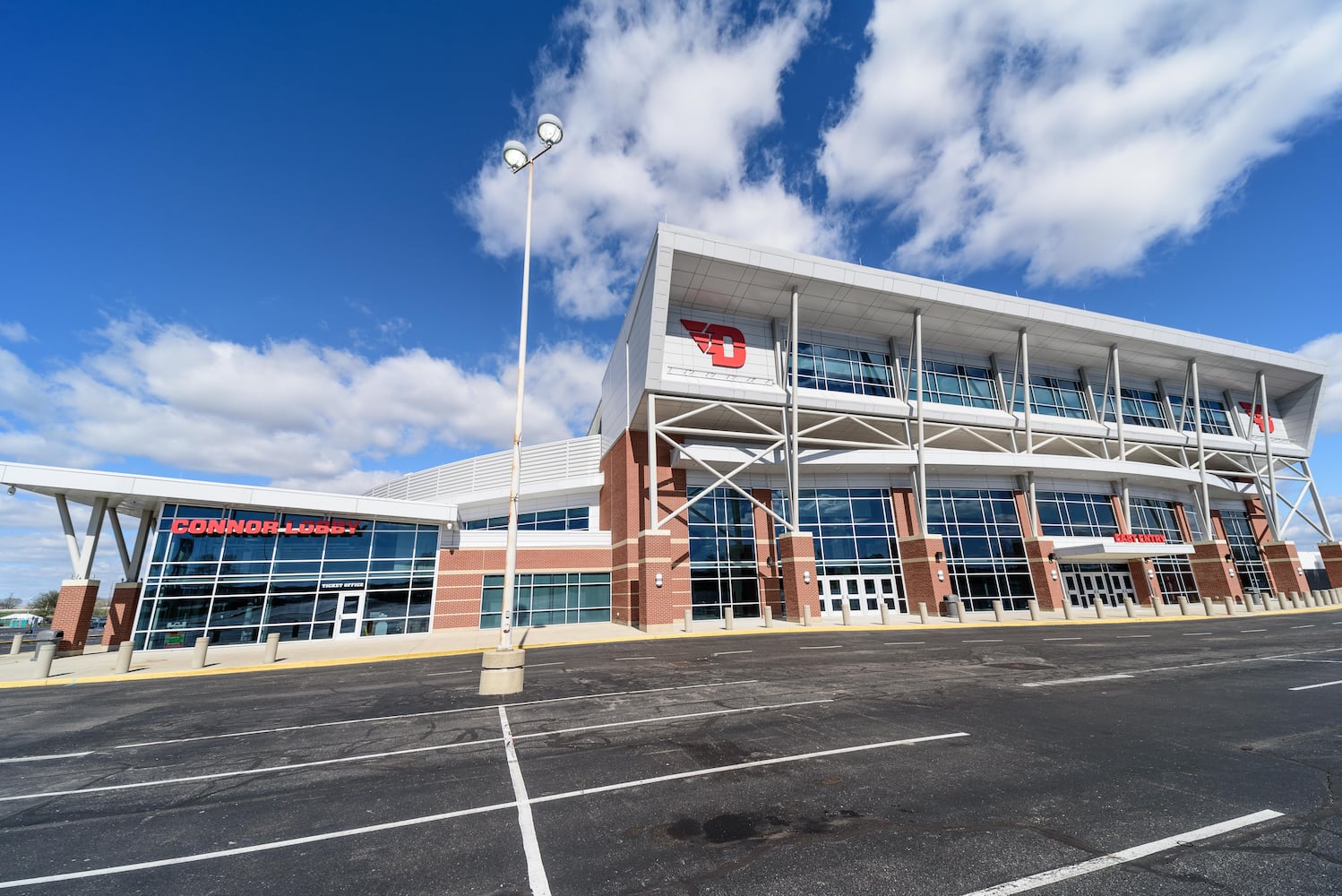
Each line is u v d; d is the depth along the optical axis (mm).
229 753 7770
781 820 4750
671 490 30078
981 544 32812
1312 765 5840
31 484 21328
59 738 9000
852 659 15438
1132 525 37438
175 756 7695
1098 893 3477
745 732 7766
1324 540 42594
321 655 19547
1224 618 27172
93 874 4270
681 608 28719
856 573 31453
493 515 37406
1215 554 35625
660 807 5121
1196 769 5809
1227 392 44875
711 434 30438
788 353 32594
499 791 5723
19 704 12227
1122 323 35656
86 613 22188
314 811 5414
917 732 7527
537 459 37094
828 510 32375
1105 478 36125
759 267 28844
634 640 22688
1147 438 38781
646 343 29344
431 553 28562
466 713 9680
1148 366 40219
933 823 4586
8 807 5867
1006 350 37188
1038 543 32219
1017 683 11273
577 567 31375
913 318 33031
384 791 5895
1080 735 7246
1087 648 16812
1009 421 35219
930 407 33812
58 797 6125
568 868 4039
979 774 5762
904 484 33062
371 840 4668
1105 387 37406
